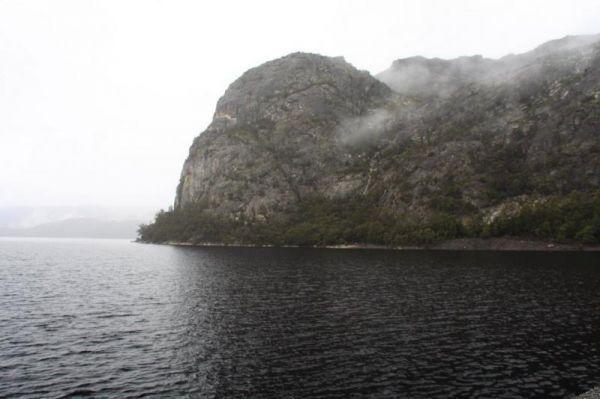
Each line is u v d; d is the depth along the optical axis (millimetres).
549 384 26375
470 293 55656
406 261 101062
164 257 129125
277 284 66500
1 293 60062
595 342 34562
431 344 34688
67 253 157875
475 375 28031
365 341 35750
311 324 41438
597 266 82000
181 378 28156
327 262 102625
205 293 59125
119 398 25078
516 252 121750
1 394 25531
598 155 155625
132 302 53062
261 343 35562
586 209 134625
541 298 51406
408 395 25203
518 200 157250
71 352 33406
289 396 25312
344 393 25609
